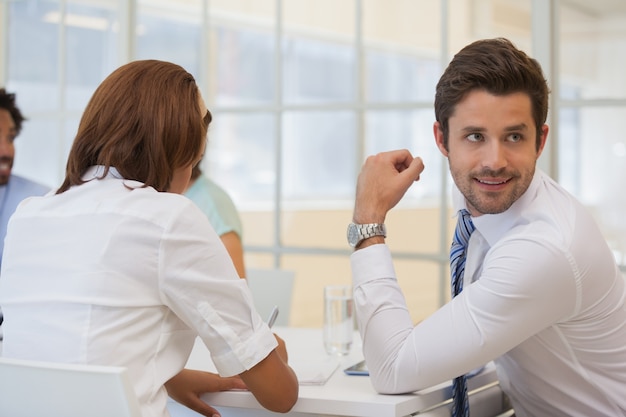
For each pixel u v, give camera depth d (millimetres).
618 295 1521
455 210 1781
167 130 1423
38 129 4035
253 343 1413
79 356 1311
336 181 3510
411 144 3312
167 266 1351
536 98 1481
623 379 1560
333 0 3467
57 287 1351
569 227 1457
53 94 3990
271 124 3670
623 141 2857
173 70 1472
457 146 1506
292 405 1494
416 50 3283
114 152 1411
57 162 3980
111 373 1179
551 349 1562
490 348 1472
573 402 1621
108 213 1363
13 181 2930
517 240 1459
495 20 3076
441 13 3213
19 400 1264
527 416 1769
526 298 1435
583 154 2928
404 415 1505
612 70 2873
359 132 3436
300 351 2012
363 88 3424
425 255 3238
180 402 1579
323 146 3525
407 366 1513
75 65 3926
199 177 2709
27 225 1423
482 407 1838
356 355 1965
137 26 3828
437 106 1561
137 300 1341
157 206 1367
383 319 1568
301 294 3572
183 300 1368
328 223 3508
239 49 3678
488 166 1463
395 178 1682
